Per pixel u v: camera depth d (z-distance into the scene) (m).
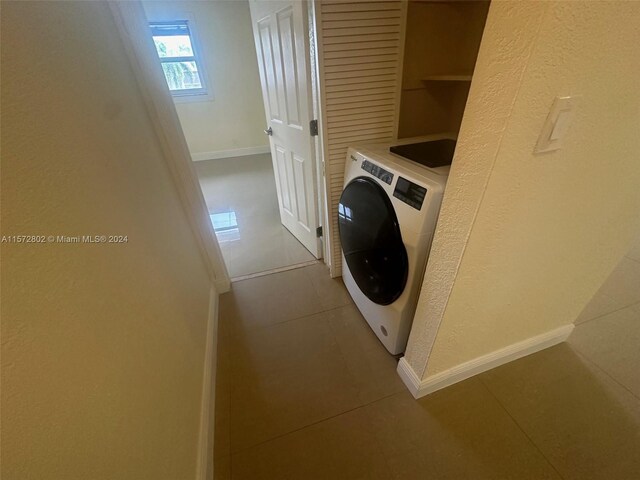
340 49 1.25
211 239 1.73
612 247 1.10
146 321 0.78
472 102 0.62
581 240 0.99
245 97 4.50
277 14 1.50
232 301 1.81
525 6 0.47
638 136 0.77
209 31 3.95
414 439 1.09
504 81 0.55
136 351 0.69
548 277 1.05
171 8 3.71
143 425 0.66
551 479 0.96
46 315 0.44
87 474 0.47
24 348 0.40
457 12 1.40
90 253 0.58
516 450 1.04
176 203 1.39
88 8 0.83
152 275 0.88
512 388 1.23
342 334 1.55
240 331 1.59
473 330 1.09
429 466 1.02
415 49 1.43
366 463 1.03
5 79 0.45
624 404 1.14
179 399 0.91
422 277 1.10
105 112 0.80
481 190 0.68
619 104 0.67
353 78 1.33
